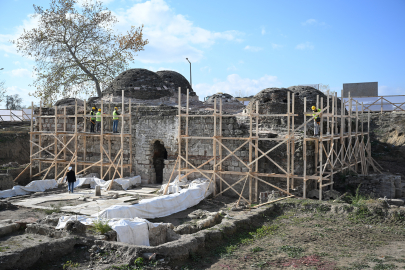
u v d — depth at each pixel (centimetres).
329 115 1581
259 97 2083
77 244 887
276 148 1709
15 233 1009
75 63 3247
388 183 1812
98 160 2191
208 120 1838
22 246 834
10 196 1723
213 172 1728
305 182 1550
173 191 1706
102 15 3259
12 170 2212
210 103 2700
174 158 1947
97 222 955
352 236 1113
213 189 1753
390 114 2908
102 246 862
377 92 3244
